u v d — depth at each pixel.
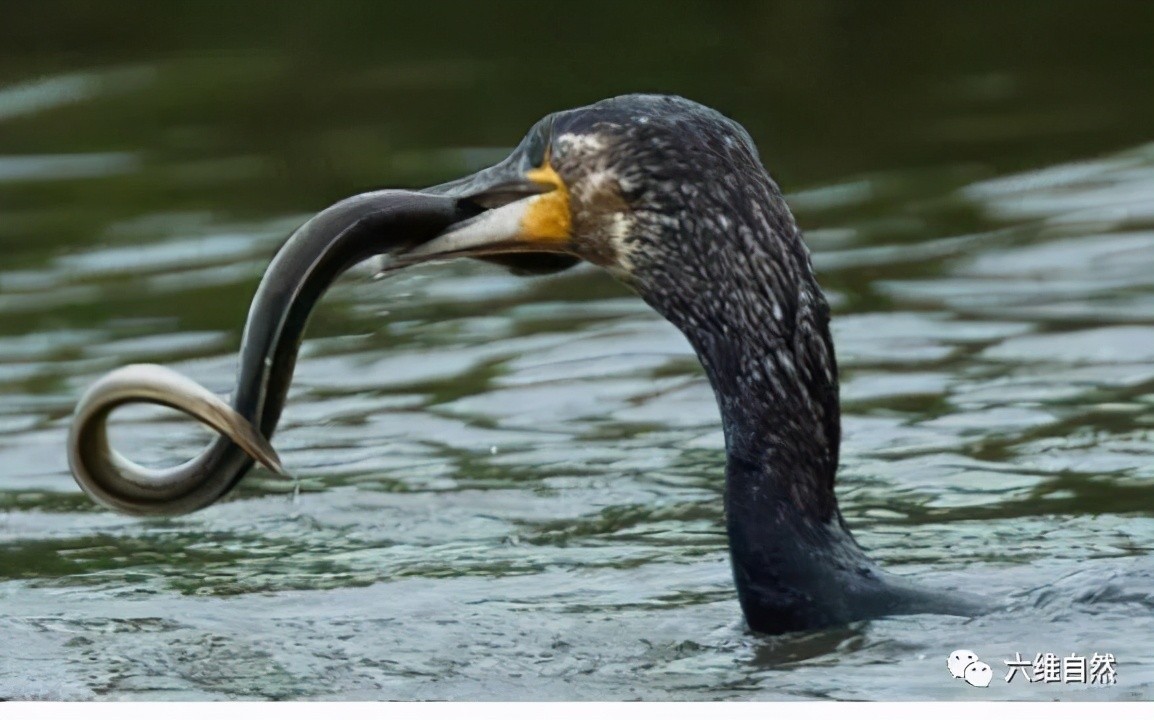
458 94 23.41
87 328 14.47
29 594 9.12
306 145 21.17
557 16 27.88
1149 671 7.02
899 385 12.30
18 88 25.53
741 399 7.99
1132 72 22.98
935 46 25.33
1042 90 22.31
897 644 7.49
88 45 27.67
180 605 8.82
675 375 12.84
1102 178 17.58
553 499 10.59
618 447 11.52
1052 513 9.76
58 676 7.70
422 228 8.20
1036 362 12.60
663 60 25.11
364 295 14.91
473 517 10.32
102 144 22.00
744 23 27.00
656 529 10.00
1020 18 26.58
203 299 15.10
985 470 10.62
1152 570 7.97
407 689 7.43
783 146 20.36
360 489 10.91
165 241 17.19
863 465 10.80
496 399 12.51
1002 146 19.48
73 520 10.59
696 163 8.08
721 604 8.49
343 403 12.58
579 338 13.72
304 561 9.64
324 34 27.66
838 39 25.97
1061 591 7.91
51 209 18.83
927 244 15.85
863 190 18.11
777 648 7.68
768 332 7.97
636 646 7.88
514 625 8.26
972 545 9.20
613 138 8.16
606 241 8.23
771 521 7.90
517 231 8.29
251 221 17.80
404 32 27.61
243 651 8.00
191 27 28.42
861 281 14.84
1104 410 11.59
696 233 8.05
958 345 13.09
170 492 7.34
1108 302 13.75
